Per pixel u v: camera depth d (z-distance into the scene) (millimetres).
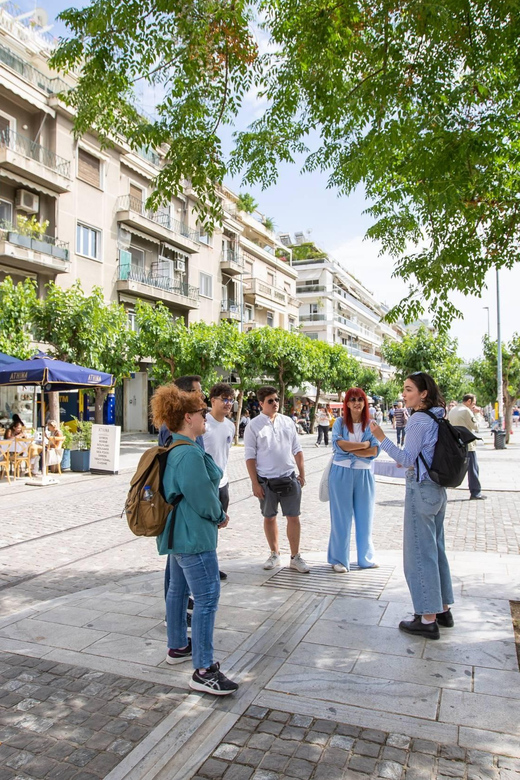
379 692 3078
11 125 21250
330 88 5273
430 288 4977
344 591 4801
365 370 52438
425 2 4285
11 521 8547
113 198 25922
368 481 5473
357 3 4953
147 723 2846
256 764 2494
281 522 8664
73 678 3314
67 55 5020
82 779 2420
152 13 4828
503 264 5305
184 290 31094
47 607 4531
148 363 30000
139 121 5508
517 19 4418
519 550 6684
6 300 15172
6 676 3346
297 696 3049
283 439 5391
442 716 2830
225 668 3375
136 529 3129
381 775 2400
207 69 5332
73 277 23562
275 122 5883
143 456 3236
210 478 3152
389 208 6242
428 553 3805
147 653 3641
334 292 58000
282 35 5379
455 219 5215
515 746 2584
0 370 12734
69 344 16484
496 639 3773
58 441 14078
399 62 4938
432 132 4898
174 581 3494
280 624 4055
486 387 33344
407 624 3891
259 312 42719
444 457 3730
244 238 39438
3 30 21422
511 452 22078
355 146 5941
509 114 5188
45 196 22484
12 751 2619
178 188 5348
